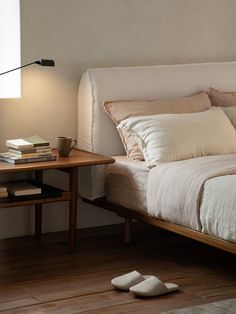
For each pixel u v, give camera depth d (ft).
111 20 16.02
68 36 15.55
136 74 15.76
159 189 13.47
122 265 13.71
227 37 17.65
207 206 12.40
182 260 14.05
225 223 12.00
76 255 14.34
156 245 15.11
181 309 11.27
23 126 15.28
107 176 15.10
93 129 15.35
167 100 15.76
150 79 15.88
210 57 17.47
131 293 12.05
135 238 15.67
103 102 15.20
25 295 12.00
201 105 15.94
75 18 15.57
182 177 13.03
